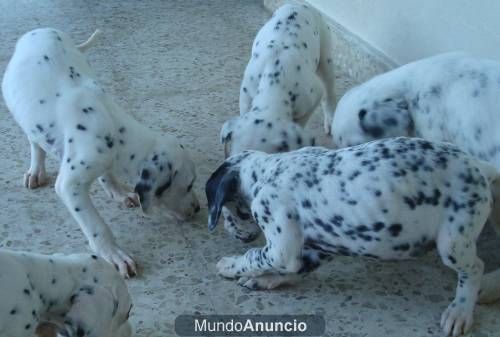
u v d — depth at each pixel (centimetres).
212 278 168
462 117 167
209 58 257
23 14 304
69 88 176
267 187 155
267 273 165
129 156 173
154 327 158
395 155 149
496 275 159
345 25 248
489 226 175
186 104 228
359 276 167
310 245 157
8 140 212
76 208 170
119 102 229
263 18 296
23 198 191
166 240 178
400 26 221
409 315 159
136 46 267
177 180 176
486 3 190
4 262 137
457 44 201
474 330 155
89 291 142
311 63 200
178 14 303
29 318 139
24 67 180
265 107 187
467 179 148
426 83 173
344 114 180
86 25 290
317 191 151
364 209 148
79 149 170
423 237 149
